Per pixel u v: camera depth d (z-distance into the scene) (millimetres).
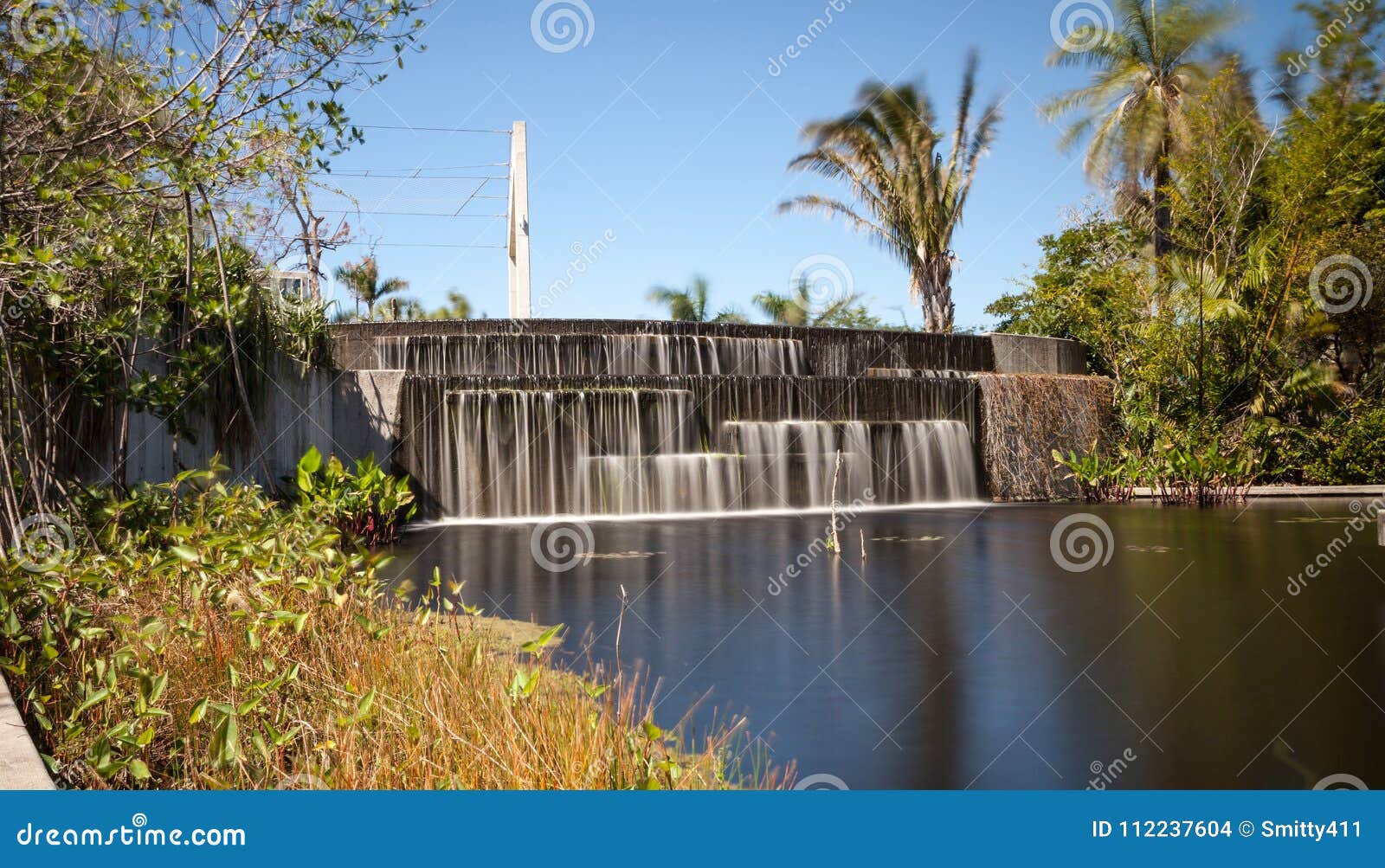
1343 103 24234
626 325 19594
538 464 15469
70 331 6176
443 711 3693
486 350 18281
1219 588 8289
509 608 7406
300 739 3756
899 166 30484
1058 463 19906
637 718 4547
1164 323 21828
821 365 20844
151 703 3367
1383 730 4422
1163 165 28375
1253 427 20312
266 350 10375
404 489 11734
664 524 14195
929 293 31281
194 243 8102
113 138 5434
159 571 4285
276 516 6352
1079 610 7348
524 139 26094
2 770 2773
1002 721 4586
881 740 4301
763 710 4773
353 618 4504
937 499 18453
